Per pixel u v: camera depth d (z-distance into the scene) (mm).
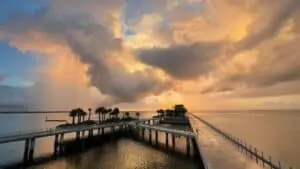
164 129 60281
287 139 79625
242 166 27641
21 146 63562
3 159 45594
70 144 61156
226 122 159125
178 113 141250
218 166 27047
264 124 144250
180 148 57719
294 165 41562
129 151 53844
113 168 39781
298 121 174250
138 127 78562
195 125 76500
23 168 39125
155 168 39406
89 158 46844
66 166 40781
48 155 49219
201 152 35062
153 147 59062
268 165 30047
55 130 53312
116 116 120562
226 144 42438
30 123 139000
